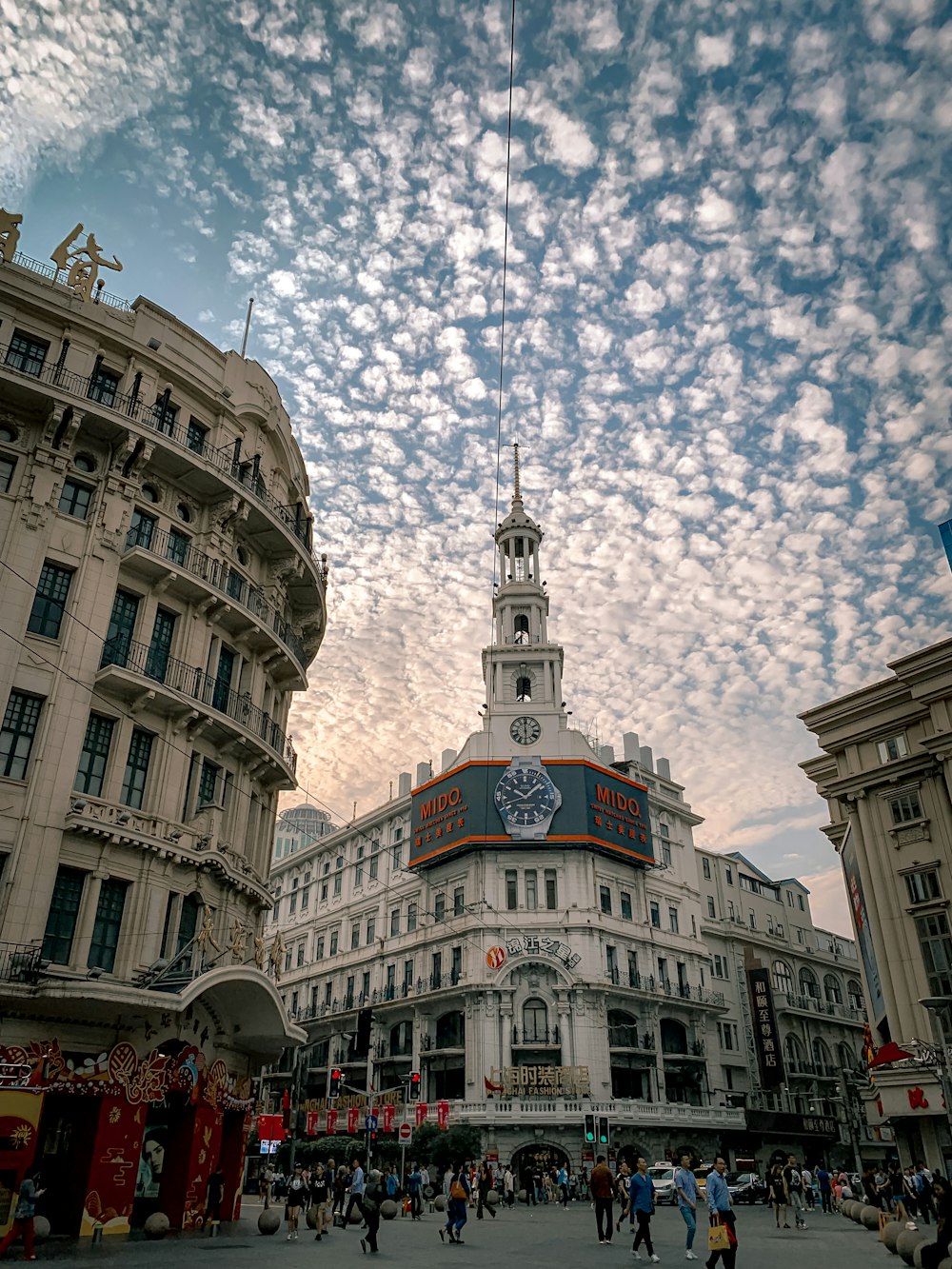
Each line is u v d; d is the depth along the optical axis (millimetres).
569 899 56500
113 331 28297
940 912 37094
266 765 30906
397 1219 35188
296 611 36625
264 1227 24594
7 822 22828
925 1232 23047
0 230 27812
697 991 61344
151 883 25000
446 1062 54938
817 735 43500
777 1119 60375
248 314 37719
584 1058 51750
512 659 65312
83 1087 20547
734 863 76312
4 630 24188
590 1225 30828
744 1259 19547
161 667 27438
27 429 26375
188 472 29266
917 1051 35344
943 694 37719
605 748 69250
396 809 69000
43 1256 16984
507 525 72938
